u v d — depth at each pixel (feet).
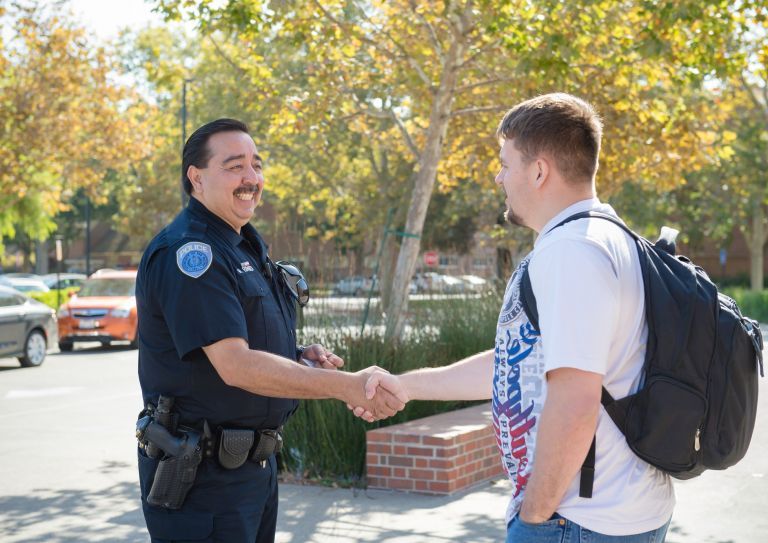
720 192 130.31
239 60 51.90
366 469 23.75
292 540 18.78
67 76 95.61
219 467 9.84
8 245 287.69
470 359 10.18
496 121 48.73
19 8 92.73
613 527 7.67
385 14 48.06
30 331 56.80
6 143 95.50
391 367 27.30
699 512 20.67
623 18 41.50
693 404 7.50
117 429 33.58
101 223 291.38
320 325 27.35
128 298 69.97
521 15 38.14
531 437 7.97
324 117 47.47
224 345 9.34
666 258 7.99
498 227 95.66
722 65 39.19
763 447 27.78
